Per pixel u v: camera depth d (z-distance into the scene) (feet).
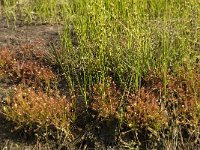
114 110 1.71
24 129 1.72
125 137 1.68
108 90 1.79
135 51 1.95
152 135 1.65
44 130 1.71
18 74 2.07
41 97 1.79
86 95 1.88
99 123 1.72
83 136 1.69
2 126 1.77
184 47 2.00
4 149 1.66
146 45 1.93
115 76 1.98
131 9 2.04
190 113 1.68
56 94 1.87
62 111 1.72
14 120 1.72
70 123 1.73
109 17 1.94
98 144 1.66
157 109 1.67
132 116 1.69
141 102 1.69
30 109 1.71
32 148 1.67
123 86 1.87
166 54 1.90
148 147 1.64
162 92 1.81
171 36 2.08
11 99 1.91
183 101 1.75
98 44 1.94
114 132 1.69
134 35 1.94
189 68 1.83
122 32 2.10
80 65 2.06
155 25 2.10
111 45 2.00
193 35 2.15
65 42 2.10
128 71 1.95
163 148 1.62
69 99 1.85
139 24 1.96
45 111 1.70
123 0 2.08
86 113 1.77
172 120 1.68
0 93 1.97
